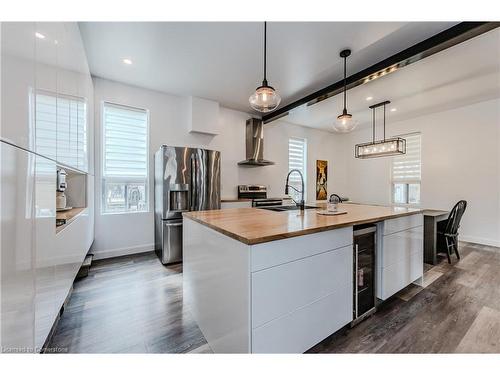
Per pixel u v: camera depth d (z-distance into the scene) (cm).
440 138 474
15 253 98
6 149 92
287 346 129
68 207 238
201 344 159
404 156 546
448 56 270
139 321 185
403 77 325
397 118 521
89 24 219
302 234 132
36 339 119
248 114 501
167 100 394
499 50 258
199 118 409
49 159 140
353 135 672
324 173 649
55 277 148
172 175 332
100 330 172
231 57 278
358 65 295
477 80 333
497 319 186
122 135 360
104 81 340
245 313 116
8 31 96
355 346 154
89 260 299
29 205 111
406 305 208
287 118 532
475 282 259
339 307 158
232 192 478
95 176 335
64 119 175
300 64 293
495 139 407
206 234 164
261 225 148
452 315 192
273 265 122
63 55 171
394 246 209
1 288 87
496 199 406
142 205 376
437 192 478
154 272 290
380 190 602
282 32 231
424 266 311
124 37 241
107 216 344
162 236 321
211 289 155
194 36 239
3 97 91
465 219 440
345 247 163
